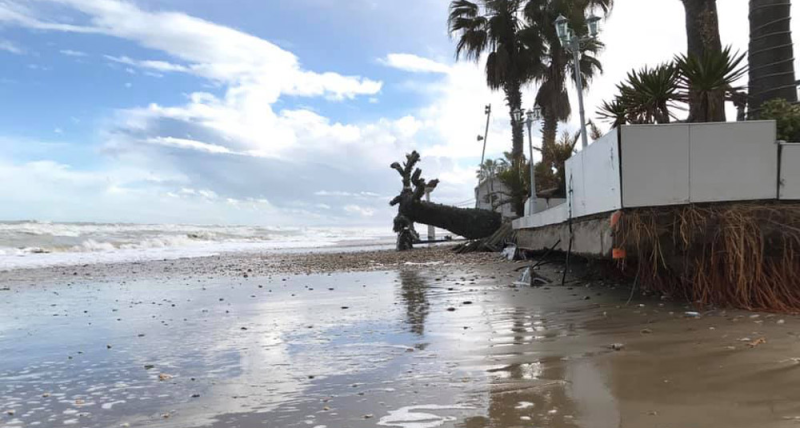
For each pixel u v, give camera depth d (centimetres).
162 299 877
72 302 862
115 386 398
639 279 695
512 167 2175
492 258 1459
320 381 392
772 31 849
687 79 749
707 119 748
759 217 546
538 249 1046
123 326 643
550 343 468
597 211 634
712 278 569
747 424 270
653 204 552
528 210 1413
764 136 561
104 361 476
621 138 554
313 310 714
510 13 2588
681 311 557
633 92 797
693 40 947
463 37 2684
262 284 1067
